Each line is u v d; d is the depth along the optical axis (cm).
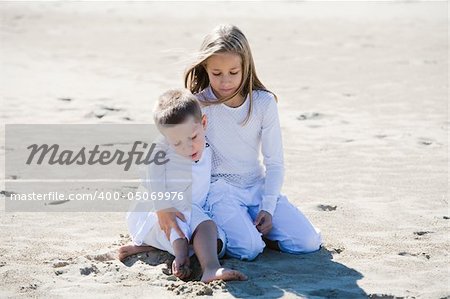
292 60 1706
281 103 1255
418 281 527
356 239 621
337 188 781
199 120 561
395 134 1028
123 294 504
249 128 593
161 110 561
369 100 1266
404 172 840
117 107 1193
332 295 503
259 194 605
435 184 789
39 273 543
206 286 509
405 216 683
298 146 973
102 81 1462
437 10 2494
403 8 2572
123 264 566
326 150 950
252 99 588
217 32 566
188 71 586
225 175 601
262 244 575
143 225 577
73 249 603
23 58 1756
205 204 589
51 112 1167
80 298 498
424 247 599
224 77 566
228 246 574
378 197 746
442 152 927
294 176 832
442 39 1931
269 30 2198
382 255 582
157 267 555
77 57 1783
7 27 2328
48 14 2662
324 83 1429
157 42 1998
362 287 516
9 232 646
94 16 2608
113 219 686
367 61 1659
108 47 1936
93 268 551
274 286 517
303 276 538
